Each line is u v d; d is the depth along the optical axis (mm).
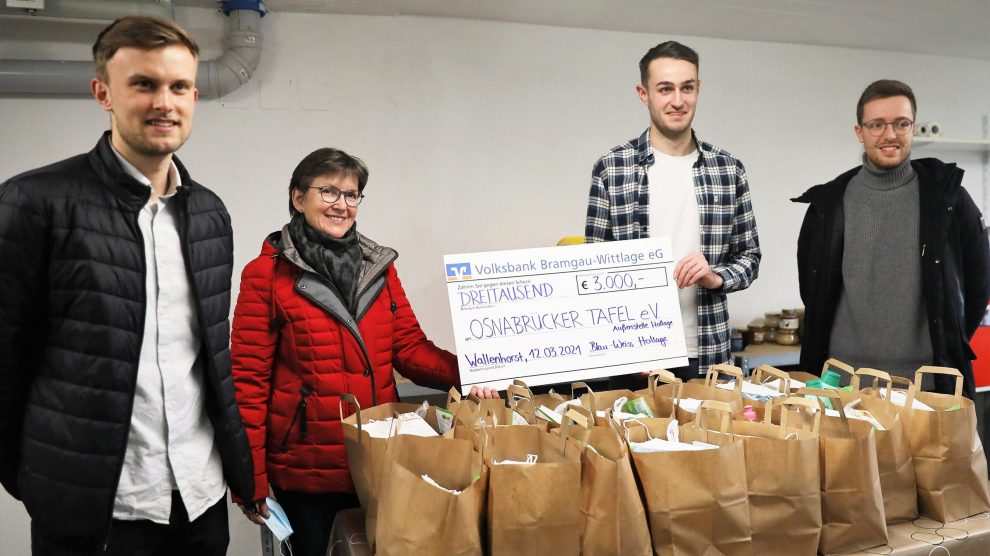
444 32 3441
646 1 3277
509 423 1513
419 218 3443
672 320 1858
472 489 1156
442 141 3459
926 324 2074
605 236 2104
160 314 1327
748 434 1417
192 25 3078
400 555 1146
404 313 1963
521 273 1771
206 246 1397
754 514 1289
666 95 1945
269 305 1754
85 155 1287
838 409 1396
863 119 2121
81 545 1266
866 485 1322
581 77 3674
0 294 1165
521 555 1174
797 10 3492
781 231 4141
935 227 2029
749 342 3896
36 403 1245
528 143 3600
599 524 1212
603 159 2104
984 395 3436
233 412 1466
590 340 1793
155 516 1349
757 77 4027
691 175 2045
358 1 3137
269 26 3193
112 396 1245
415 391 3035
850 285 2182
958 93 4527
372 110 3346
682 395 1688
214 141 3135
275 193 3229
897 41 4102
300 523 1775
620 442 1241
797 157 4148
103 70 1191
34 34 2896
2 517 2836
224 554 1514
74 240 1201
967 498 1479
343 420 1467
